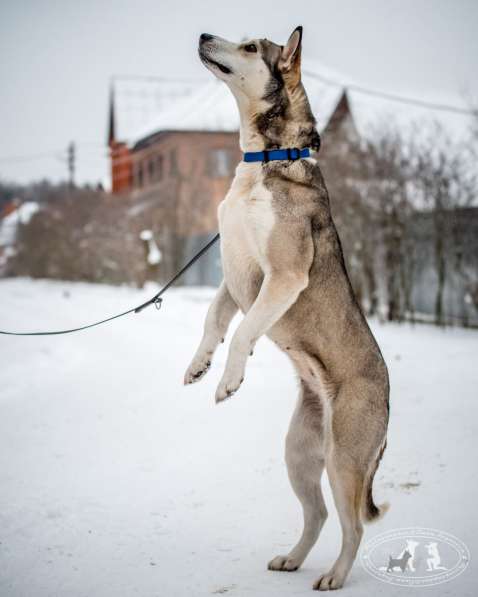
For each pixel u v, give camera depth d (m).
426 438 6.18
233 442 6.58
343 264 4.31
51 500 5.34
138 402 8.46
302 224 4.04
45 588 3.91
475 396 7.64
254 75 4.19
